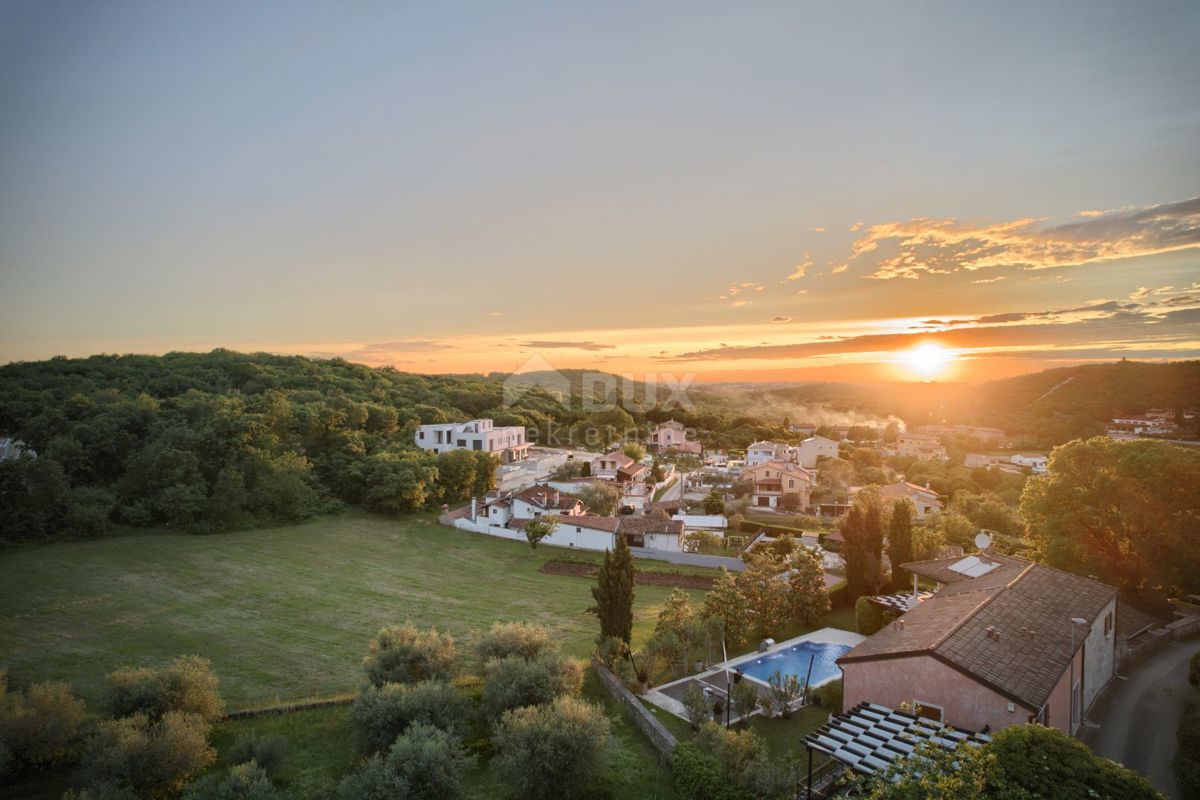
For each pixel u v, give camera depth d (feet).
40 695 66.18
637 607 127.03
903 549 118.52
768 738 70.23
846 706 70.28
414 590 135.85
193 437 187.62
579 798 59.41
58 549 151.33
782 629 106.22
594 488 211.82
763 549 153.79
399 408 291.17
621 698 79.20
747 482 256.73
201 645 104.22
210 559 150.30
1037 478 124.16
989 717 58.59
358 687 86.12
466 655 98.58
